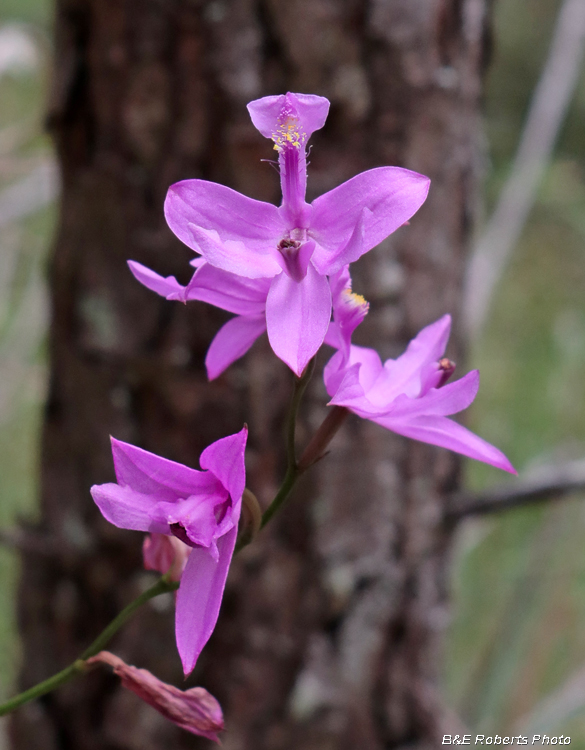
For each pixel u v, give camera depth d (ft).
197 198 1.02
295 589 1.41
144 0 1.33
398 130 1.37
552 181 4.03
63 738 1.52
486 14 1.46
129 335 1.37
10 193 2.23
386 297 1.38
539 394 3.13
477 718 1.79
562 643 2.09
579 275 4.06
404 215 1.02
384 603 1.48
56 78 1.37
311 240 1.02
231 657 1.44
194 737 1.46
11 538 1.45
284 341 1.00
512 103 4.53
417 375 1.09
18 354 2.31
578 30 2.14
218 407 1.37
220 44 1.32
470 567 2.34
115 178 1.36
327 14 1.32
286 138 1.03
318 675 1.45
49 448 1.47
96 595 1.46
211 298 1.05
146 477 1.02
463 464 1.51
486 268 1.95
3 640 2.23
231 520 1.01
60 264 1.40
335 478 1.39
